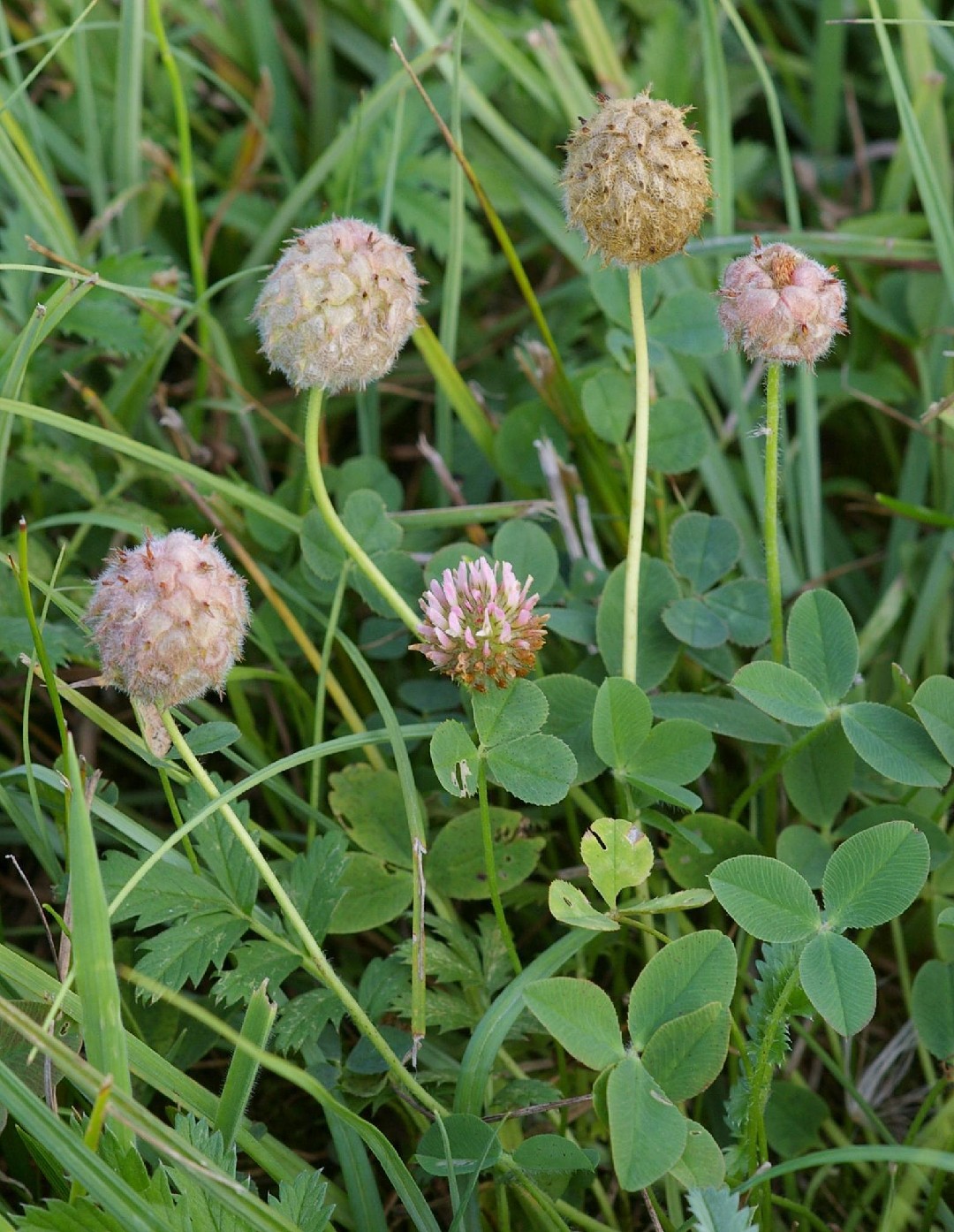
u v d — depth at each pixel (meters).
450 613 0.45
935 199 0.52
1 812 0.49
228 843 0.46
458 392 0.52
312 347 0.45
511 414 0.52
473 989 0.46
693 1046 0.43
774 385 0.46
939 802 0.48
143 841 0.46
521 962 0.49
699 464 0.52
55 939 0.49
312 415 0.46
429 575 0.48
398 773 0.47
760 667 0.46
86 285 0.48
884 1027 0.49
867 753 0.46
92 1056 0.42
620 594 0.48
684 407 0.51
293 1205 0.43
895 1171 0.45
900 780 0.46
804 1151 0.47
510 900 0.48
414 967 0.45
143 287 0.51
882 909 0.44
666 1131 0.43
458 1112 0.45
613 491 0.52
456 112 0.52
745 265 0.45
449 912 0.47
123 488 0.52
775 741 0.47
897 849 0.44
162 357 0.52
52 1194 0.46
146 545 0.44
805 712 0.46
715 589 0.50
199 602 0.43
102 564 0.51
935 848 0.47
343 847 0.46
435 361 0.52
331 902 0.46
